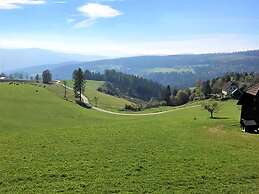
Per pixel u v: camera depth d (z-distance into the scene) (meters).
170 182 34.91
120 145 53.09
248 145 54.44
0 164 41.34
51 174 37.09
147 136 61.56
